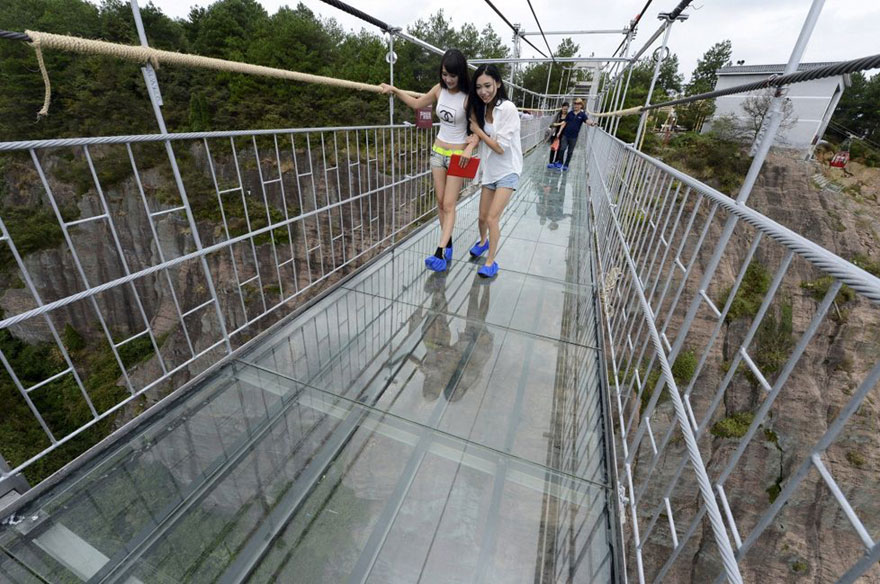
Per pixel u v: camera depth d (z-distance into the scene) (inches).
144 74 67.6
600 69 711.1
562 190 289.1
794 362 31.7
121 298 1029.8
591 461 73.6
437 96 129.8
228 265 878.4
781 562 498.9
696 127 1460.4
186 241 928.3
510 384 91.7
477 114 117.0
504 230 192.9
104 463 69.0
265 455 72.7
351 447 74.8
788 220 955.3
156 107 71.2
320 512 63.7
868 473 486.0
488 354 101.3
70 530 59.2
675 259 66.4
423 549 59.0
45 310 60.1
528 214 224.1
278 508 64.2
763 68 1270.9
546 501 66.3
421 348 102.8
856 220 903.7
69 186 984.3
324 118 1264.8
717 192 55.2
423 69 1747.0
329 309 118.1
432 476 69.7
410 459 72.8
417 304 122.5
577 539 60.7
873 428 499.2
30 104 1038.4
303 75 92.4
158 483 66.7
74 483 65.2
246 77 1202.6
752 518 519.8
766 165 1008.9
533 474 70.7
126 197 977.5
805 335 30.7
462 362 98.3
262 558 57.7
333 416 81.7
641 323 76.7
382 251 150.6
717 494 40.8
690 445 46.3
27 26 1244.5
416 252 158.6
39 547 56.9
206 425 78.1
